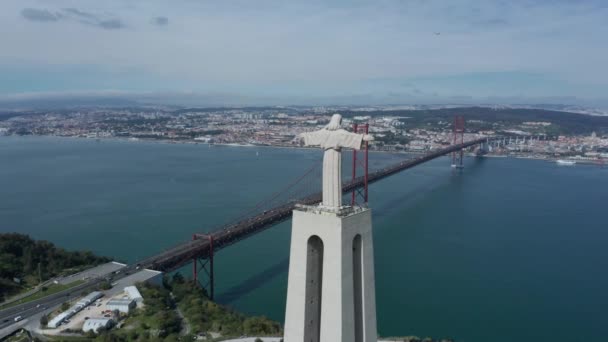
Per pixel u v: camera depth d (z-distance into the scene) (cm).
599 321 12250
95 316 10212
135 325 9925
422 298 13612
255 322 10088
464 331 11662
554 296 13900
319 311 4975
